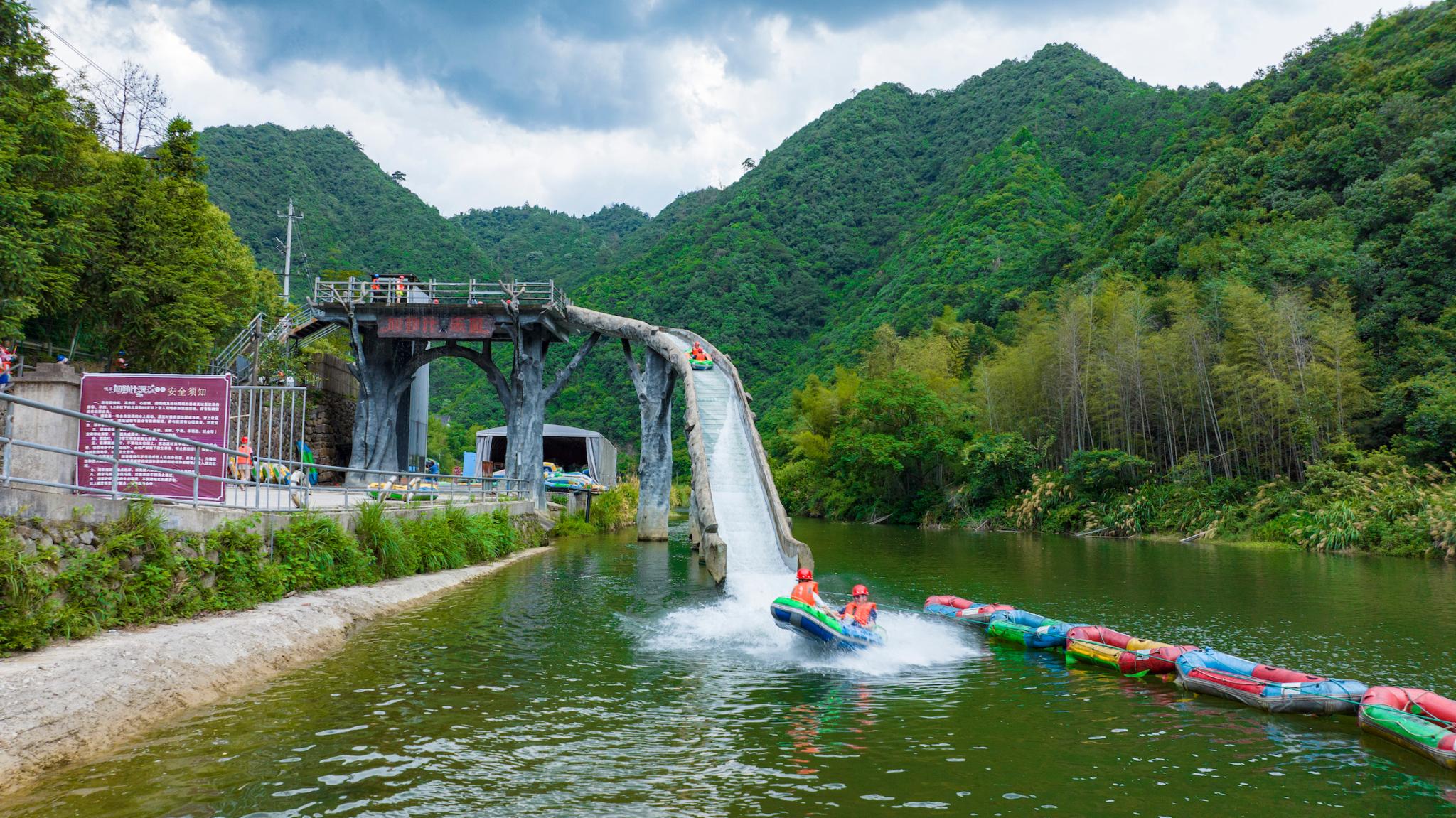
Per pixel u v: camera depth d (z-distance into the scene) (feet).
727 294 424.46
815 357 381.19
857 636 45.85
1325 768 28.58
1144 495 155.63
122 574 37.86
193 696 33.24
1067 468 180.55
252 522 49.55
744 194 502.38
